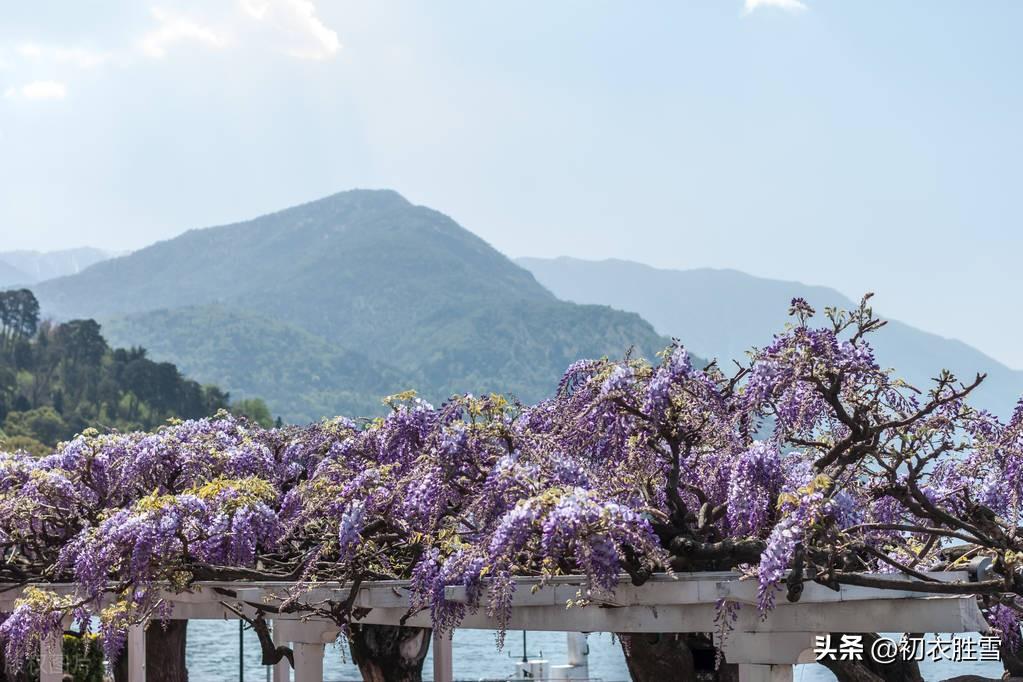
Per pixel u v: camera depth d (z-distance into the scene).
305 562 8.76
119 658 11.84
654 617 6.76
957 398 6.59
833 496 6.50
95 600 9.26
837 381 6.67
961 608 6.11
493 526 7.11
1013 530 7.25
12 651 9.48
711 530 7.24
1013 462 7.20
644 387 7.19
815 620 6.36
